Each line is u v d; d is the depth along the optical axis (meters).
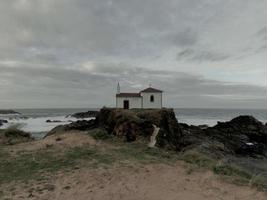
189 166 14.00
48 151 16.91
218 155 27.20
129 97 47.25
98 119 39.47
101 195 9.92
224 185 11.07
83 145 18.81
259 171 22.22
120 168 13.23
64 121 80.56
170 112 36.69
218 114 140.62
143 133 27.19
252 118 45.28
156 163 14.34
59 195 9.88
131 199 9.55
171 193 10.12
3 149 17.89
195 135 37.50
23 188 10.54
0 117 99.94
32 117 103.19
